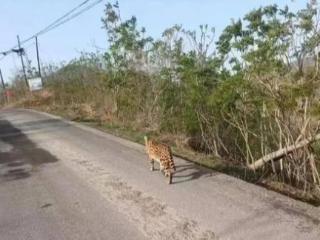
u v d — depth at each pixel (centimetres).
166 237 660
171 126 1780
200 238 645
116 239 669
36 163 1261
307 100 1023
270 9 1270
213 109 1467
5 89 6400
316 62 1021
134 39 2139
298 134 1128
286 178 1180
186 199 823
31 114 2994
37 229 738
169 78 1850
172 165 944
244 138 1379
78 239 683
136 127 1847
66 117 2481
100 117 2316
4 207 871
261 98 1176
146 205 809
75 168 1152
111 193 902
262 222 682
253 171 1213
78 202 864
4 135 1927
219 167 1180
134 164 1138
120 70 2184
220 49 1360
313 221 677
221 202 790
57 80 4122
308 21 1059
